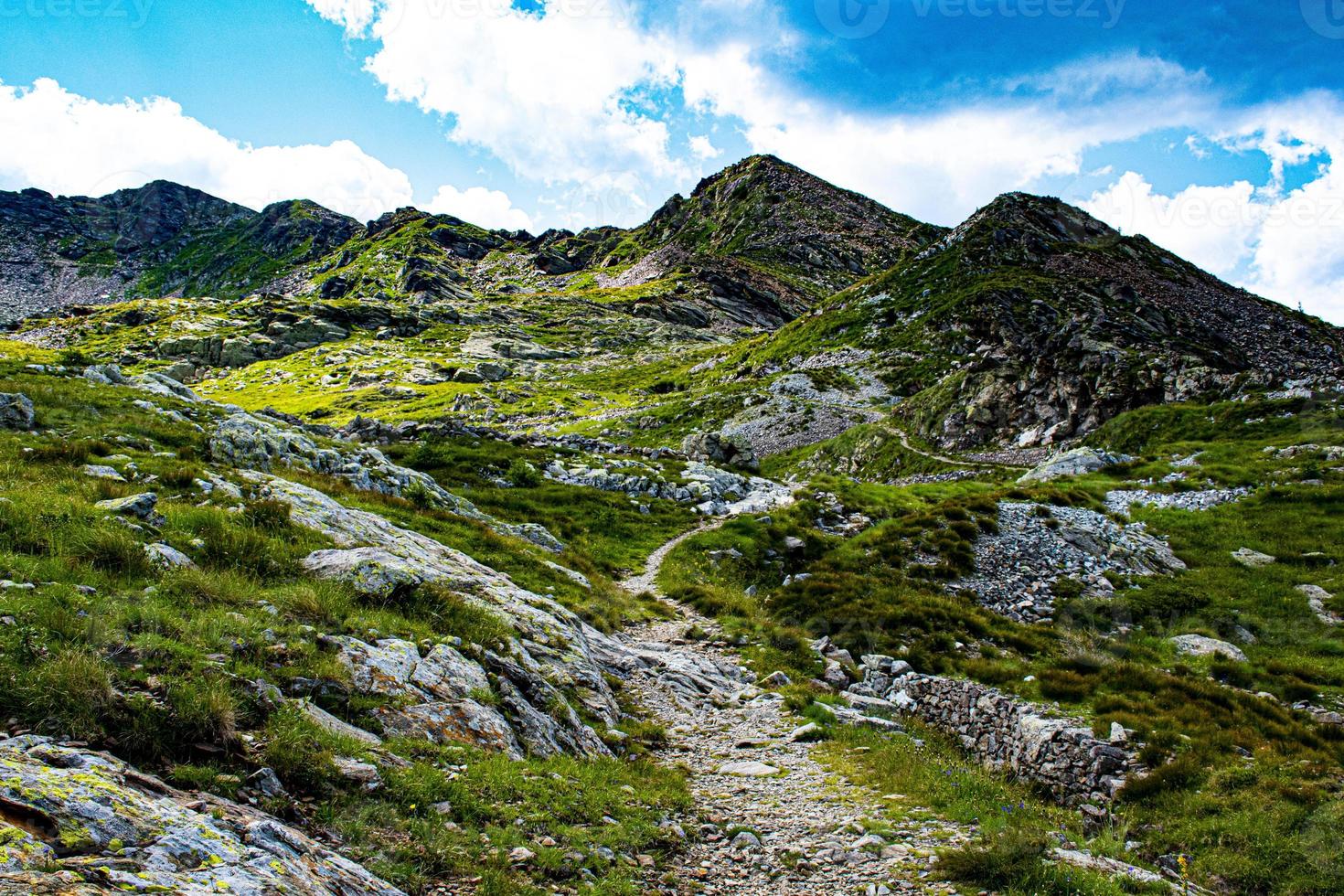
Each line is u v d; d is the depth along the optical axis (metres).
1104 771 14.35
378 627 12.40
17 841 4.45
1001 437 74.44
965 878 9.05
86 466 18.78
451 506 33.00
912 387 105.12
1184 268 150.12
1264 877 10.98
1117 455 51.38
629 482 47.12
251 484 20.67
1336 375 92.00
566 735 12.52
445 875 7.02
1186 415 56.22
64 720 6.61
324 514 19.84
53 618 8.41
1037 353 81.31
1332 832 11.33
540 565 26.00
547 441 56.53
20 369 33.69
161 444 25.41
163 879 4.71
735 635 23.41
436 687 11.25
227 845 5.53
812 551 34.94
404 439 51.38
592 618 22.41
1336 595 25.27
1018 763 15.98
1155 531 33.69
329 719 9.12
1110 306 112.69
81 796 5.29
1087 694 17.77
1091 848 11.45
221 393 167.25
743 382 121.94
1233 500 36.12
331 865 6.14
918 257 158.00
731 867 9.27
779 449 91.94
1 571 9.96
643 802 10.80
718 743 15.12
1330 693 18.64
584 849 8.40
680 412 112.06
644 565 33.38
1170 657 21.80
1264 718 16.44
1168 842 12.27
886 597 25.80
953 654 21.61
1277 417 50.47
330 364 185.25
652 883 8.38
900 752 14.73
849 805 11.71
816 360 126.56
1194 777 13.60
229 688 8.41
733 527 37.97
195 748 7.24
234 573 13.14
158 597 10.71
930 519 32.91
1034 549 30.55
